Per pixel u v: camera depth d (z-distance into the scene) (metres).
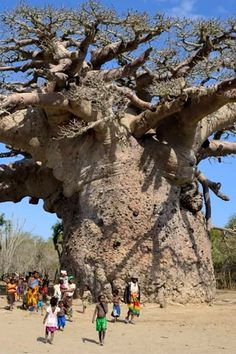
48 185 22.83
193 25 17.69
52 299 11.07
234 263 39.34
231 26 17.77
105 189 18.56
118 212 18.12
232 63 16.97
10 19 16.95
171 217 18.62
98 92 17.28
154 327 13.41
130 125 19.05
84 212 18.92
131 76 19.86
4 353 9.48
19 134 19.59
